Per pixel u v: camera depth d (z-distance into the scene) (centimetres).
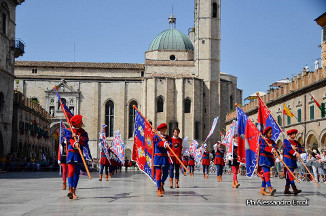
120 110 10031
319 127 4256
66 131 1461
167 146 1518
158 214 1026
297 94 4778
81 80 10050
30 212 1068
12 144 5831
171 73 10200
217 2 10162
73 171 1440
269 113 1812
